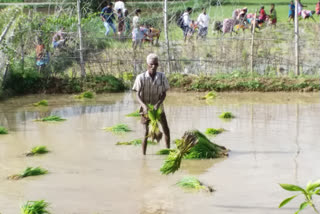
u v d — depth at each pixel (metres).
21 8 19.94
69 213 7.74
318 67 18.84
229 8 39.09
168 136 10.95
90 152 10.99
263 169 9.71
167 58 18.97
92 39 19.23
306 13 31.92
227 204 8.00
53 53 18.80
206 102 16.34
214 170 9.70
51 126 13.41
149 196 8.39
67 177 9.39
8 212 7.78
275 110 14.97
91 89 18.19
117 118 14.32
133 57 18.89
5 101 16.91
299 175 9.33
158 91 10.59
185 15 23.34
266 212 7.68
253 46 18.72
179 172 9.62
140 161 10.33
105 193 8.55
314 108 15.16
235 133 12.41
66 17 19.91
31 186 8.93
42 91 18.17
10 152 11.05
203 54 19.05
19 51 18.59
